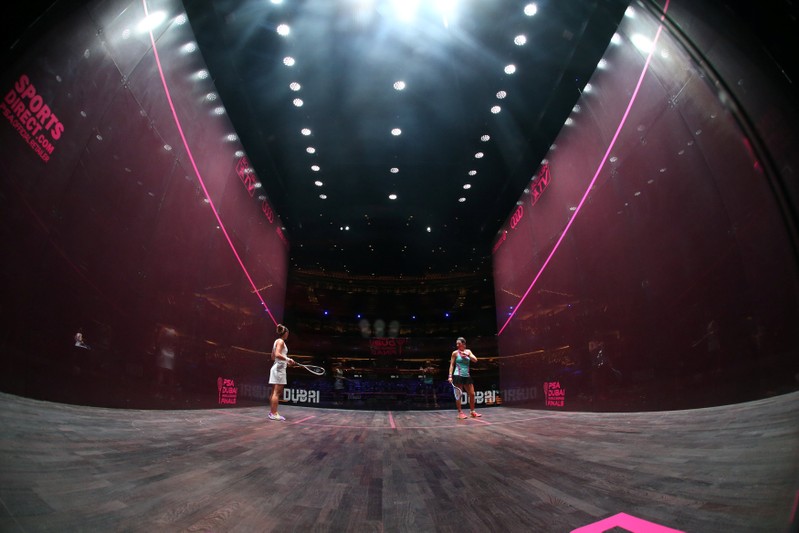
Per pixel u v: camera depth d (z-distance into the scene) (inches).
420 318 638.5
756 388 114.2
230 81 238.8
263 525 52.5
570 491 66.9
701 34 126.5
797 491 49.3
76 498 54.2
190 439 115.5
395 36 215.0
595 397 219.0
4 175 102.0
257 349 331.9
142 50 161.2
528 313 328.2
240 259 288.7
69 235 127.5
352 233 478.6
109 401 149.3
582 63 217.5
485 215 413.4
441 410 367.2
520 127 279.4
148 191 172.1
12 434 78.8
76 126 127.6
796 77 92.5
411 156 318.7
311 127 284.2
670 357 156.8
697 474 66.4
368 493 69.6
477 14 201.5
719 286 129.9
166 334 189.8
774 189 103.3
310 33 211.9
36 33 108.6
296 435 144.7
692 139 140.1
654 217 165.8
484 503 63.1
